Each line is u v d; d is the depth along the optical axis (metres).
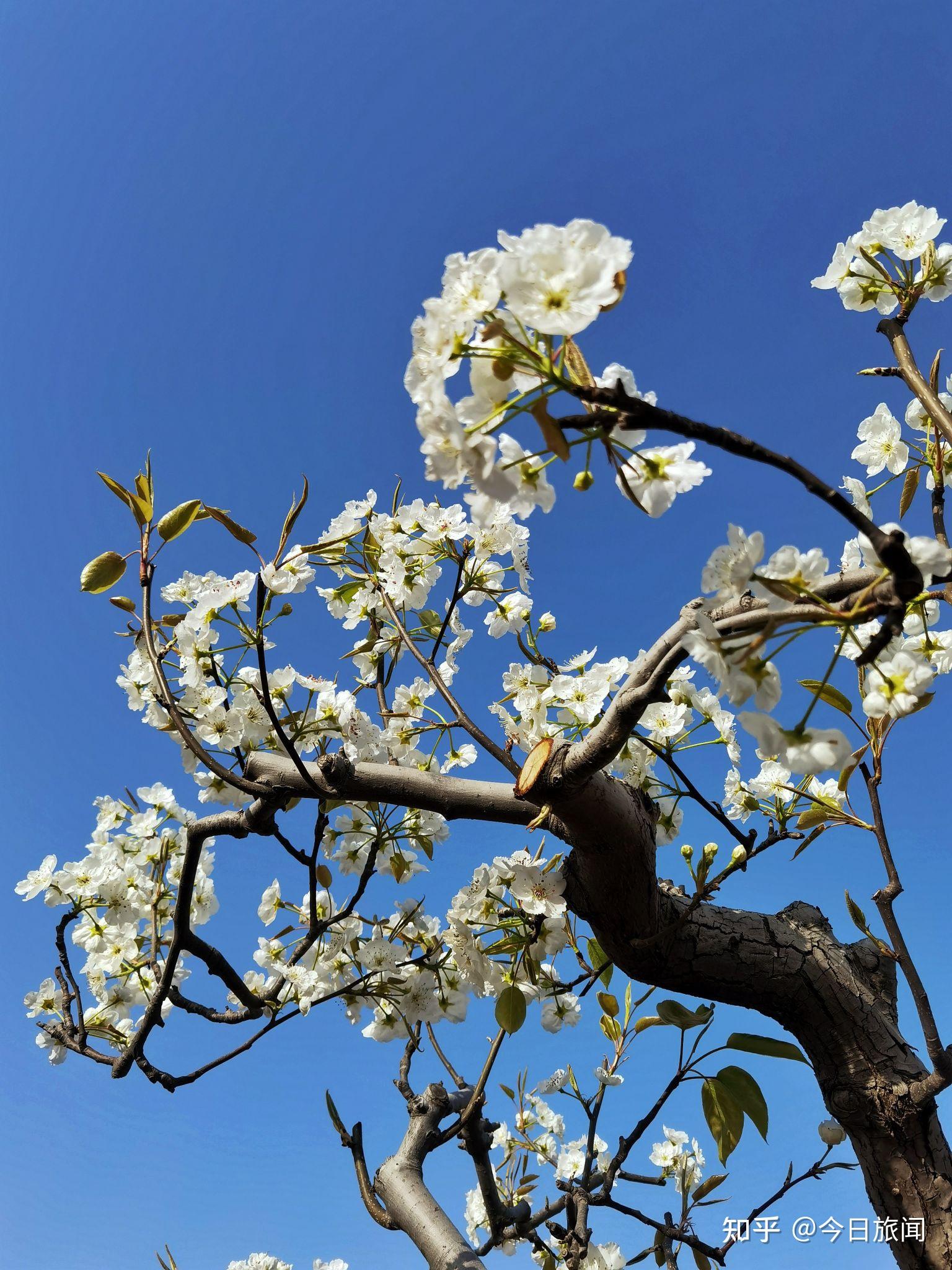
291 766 0.61
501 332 0.34
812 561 0.37
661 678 0.47
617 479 0.37
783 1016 0.64
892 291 0.59
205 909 0.74
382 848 0.71
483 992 0.65
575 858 0.64
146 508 0.60
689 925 0.63
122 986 0.73
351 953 0.68
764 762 0.65
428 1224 0.69
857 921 0.55
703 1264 0.71
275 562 0.58
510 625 0.73
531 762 0.55
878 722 0.54
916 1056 0.62
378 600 0.72
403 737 0.69
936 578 0.35
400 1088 0.79
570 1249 0.68
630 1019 0.76
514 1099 0.90
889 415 0.63
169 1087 0.60
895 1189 0.60
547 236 0.34
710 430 0.33
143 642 0.63
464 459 0.36
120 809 0.73
